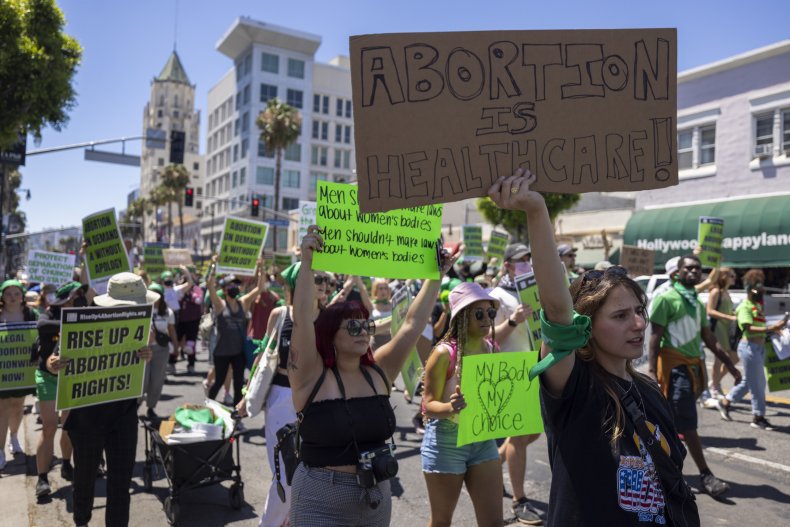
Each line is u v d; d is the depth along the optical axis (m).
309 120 73.00
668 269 5.56
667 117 2.08
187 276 12.17
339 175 76.25
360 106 2.00
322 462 2.71
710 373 11.09
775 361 7.51
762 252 19.89
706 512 4.77
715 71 22.48
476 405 3.32
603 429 1.82
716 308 8.67
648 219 23.77
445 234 38.56
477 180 2.00
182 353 13.77
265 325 7.74
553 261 1.82
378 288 8.21
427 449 3.56
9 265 47.72
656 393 2.03
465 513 4.78
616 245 27.11
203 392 9.86
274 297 7.89
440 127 2.01
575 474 1.81
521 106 2.03
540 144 2.02
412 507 4.93
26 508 4.92
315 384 2.79
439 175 2.01
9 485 5.52
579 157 2.03
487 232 34.44
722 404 8.12
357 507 2.67
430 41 2.02
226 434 4.95
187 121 157.25
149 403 7.69
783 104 20.50
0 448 5.98
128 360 4.25
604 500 1.77
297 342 2.82
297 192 71.94
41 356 5.14
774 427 7.41
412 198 2.00
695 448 5.18
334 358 2.87
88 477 4.09
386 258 3.14
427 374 3.62
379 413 2.83
